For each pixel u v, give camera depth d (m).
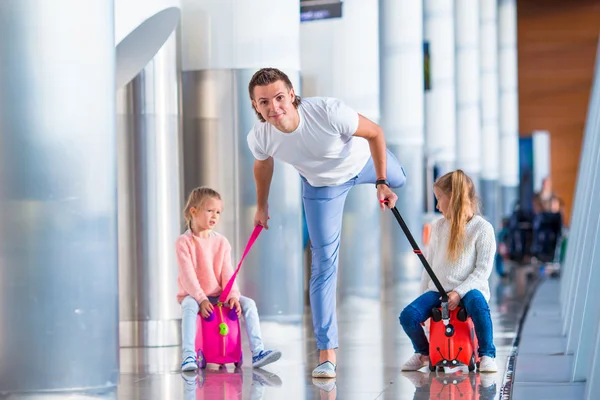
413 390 5.66
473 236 6.45
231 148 9.21
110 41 4.91
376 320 10.60
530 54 30.69
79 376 4.80
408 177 14.62
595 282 6.43
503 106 28.81
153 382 6.13
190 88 9.28
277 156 5.97
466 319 6.38
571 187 30.39
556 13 30.50
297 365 6.91
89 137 4.81
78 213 4.79
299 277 9.31
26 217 4.72
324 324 6.25
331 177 6.07
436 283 6.34
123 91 8.60
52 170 4.74
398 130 14.64
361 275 12.30
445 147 18.75
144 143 8.59
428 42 18.05
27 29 4.70
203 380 6.19
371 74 11.87
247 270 9.18
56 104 4.74
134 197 8.57
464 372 6.43
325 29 11.88
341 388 5.77
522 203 30.14
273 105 5.60
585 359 6.22
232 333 6.84
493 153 25.75
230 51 9.23
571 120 30.50
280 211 9.21
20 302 4.72
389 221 14.64
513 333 9.23
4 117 4.70
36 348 4.73
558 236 24.12
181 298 6.94
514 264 24.77
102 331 4.87
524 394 5.65
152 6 7.61
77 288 4.79
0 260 4.71
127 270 8.56
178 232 8.73
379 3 14.66
